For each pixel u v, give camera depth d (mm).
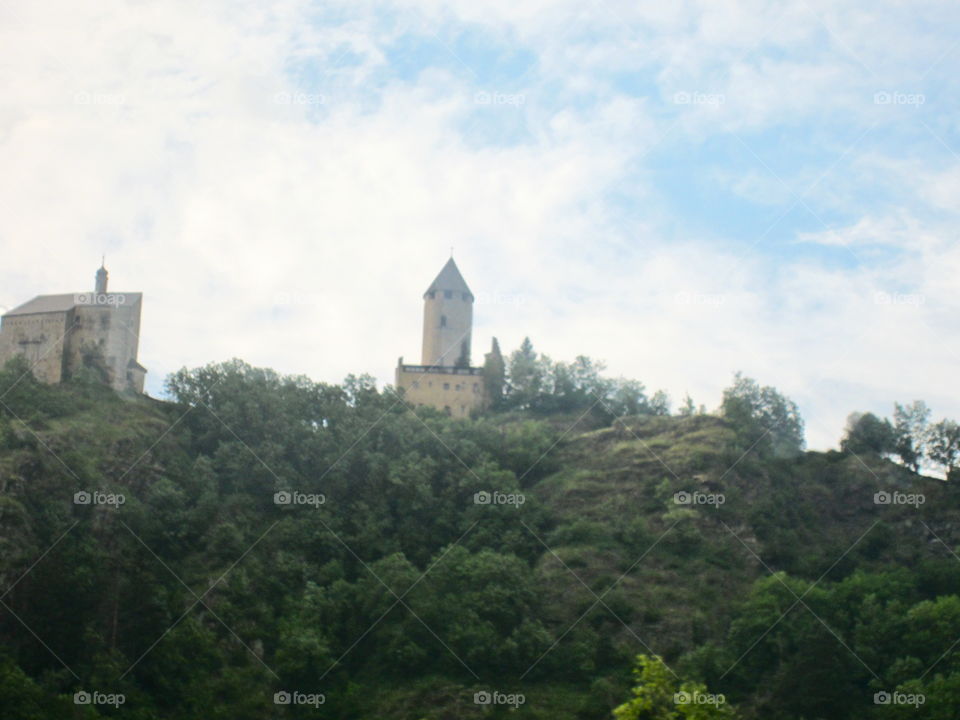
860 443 190125
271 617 131625
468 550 146875
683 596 141375
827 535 165750
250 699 119938
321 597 133500
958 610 130250
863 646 128875
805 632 130250
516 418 198375
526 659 127875
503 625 132500
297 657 123750
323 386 184250
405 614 132625
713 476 164125
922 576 150875
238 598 132375
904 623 132250
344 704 121125
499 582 136375
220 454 158250
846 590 142500
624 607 137625
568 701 122188
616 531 154625
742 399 188750
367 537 148625
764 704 121062
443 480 163750
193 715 115750
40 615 117875
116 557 131000
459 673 125938
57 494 135000
